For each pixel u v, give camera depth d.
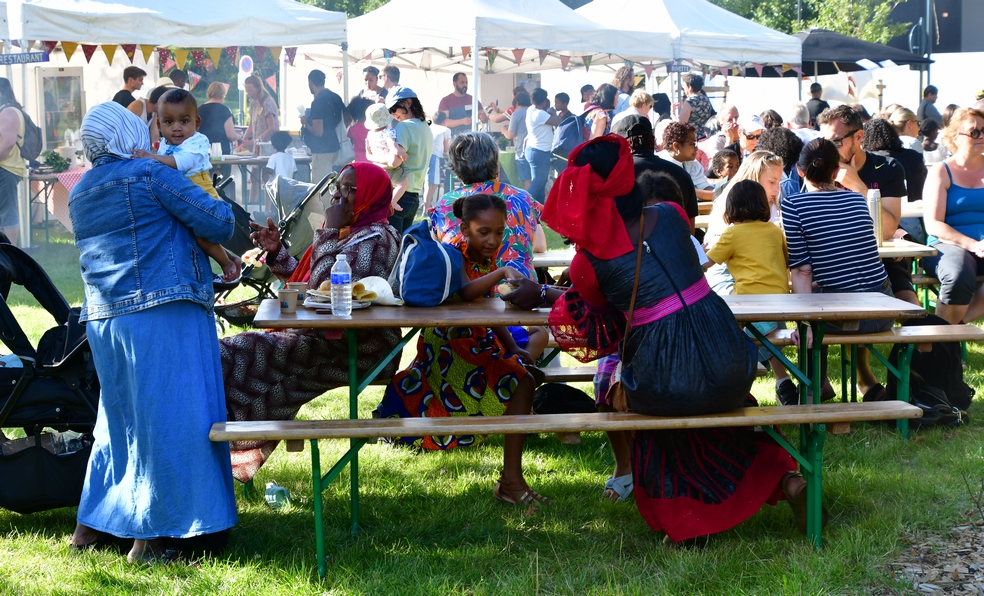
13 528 3.89
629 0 13.88
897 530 3.71
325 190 6.90
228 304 7.47
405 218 8.52
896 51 17.58
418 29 11.86
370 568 3.53
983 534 3.69
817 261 5.03
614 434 4.20
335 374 4.34
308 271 4.40
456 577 3.47
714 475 3.70
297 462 4.68
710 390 3.47
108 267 3.40
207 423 3.48
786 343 5.11
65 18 9.20
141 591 3.31
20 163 10.54
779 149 6.85
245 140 13.09
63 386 3.73
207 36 10.04
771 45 13.70
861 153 6.26
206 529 3.42
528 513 4.06
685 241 3.56
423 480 4.48
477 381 4.46
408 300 3.93
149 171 3.42
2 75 11.02
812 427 3.61
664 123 8.89
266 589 3.35
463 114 15.12
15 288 8.99
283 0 11.25
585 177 3.39
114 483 3.53
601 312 3.63
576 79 18.97
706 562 3.48
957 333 4.89
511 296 3.86
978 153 6.11
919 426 5.04
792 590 3.24
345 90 12.41
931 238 6.35
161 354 3.39
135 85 11.38
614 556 3.64
